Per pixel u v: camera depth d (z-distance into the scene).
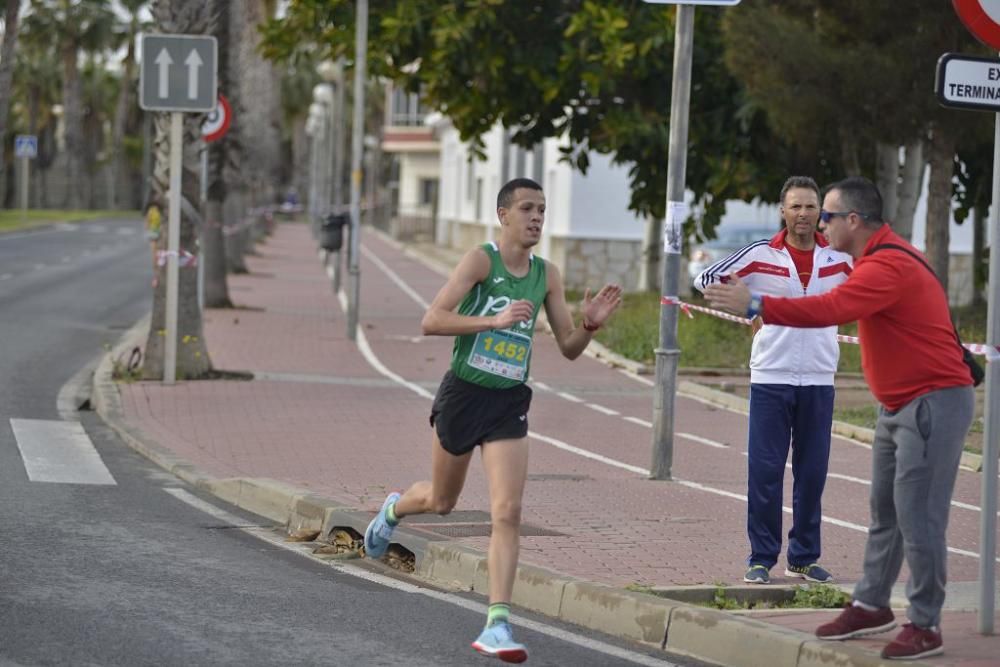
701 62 79.44
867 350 21.50
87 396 53.66
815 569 27.78
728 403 56.59
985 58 22.25
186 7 54.00
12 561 27.08
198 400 51.22
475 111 82.56
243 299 99.88
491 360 22.09
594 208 115.94
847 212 21.50
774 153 81.31
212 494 36.22
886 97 61.41
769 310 20.67
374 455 41.19
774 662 21.89
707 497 36.53
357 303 75.81
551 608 25.53
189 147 56.12
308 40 83.06
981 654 21.31
